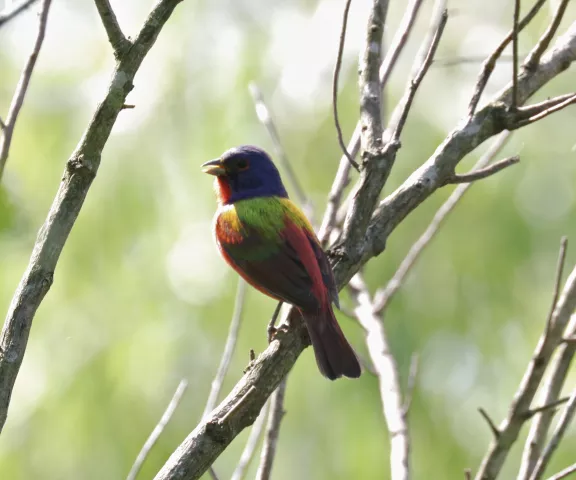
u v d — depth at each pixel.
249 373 6.18
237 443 12.56
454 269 12.47
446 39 13.15
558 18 7.08
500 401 12.37
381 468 12.20
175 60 13.09
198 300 12.48
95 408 12.25
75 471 12.20
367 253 7.04
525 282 12.53
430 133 12.55
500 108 7.05
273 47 13.21
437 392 12.35
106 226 12.55
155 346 12.38
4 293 12.26
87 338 12.42
